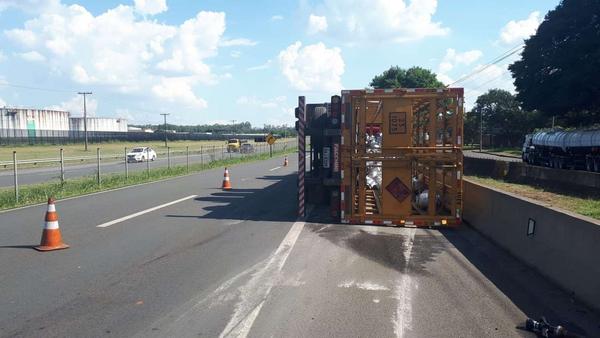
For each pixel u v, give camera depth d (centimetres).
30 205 1633
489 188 1149
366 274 818
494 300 683
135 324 590
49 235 987
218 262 888
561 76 4462
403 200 1274
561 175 1984
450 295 706
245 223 1311
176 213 1477
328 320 606
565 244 724
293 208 1600
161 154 6153
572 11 4412
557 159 3966
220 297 690
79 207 1584
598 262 629
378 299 688
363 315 624
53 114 10238
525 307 654
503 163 2502
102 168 3950
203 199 1825
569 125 4900
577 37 4431
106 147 7775
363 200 1297
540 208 825
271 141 6191
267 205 1673
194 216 1422
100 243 1041
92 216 1400
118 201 1745
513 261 912
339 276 804
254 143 10394
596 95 4300
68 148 7100
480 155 6888
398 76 7819
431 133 1258
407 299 688
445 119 1323
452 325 591
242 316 618
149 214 1449
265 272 823
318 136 1588
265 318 612
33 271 818
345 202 1303
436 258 936
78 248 992
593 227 645
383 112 1272
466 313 632
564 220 730
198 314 624
